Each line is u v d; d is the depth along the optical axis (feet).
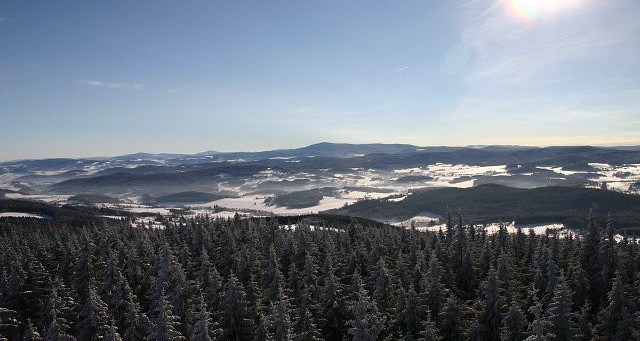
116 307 150.92
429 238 297.74
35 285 170.91
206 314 111.14
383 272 169.78
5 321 146.10
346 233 329.31
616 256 195.52
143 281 198.29
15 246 311.88
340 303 159.12
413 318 148.46
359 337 116.16
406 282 195.42
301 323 149.38
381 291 168.45
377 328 117.50
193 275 223.30
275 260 201.05
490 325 145.28
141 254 241.96
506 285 182.19
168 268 165.27
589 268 209.05
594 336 150.51
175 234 324.80
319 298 180.96
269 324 134.10
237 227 381.19
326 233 312.29
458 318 146.00
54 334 109.70
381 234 324.39
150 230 381.40
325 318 160.56
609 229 194.70
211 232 328.49
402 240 308.60
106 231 321.93
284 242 265.95
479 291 189.06
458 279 216.95
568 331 131.44
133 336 132.26
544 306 179.52
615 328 147.54
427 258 242.78
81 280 195.93
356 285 179.11
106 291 165.89
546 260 203.41
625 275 195.72
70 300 152.87
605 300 189.67
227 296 149.07
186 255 242.37
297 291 193.16
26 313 159.63
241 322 148.97
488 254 240.94
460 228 221.25
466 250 219.00
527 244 266.77
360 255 235.61
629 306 151.23
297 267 240.12
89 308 123.13
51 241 348.79
